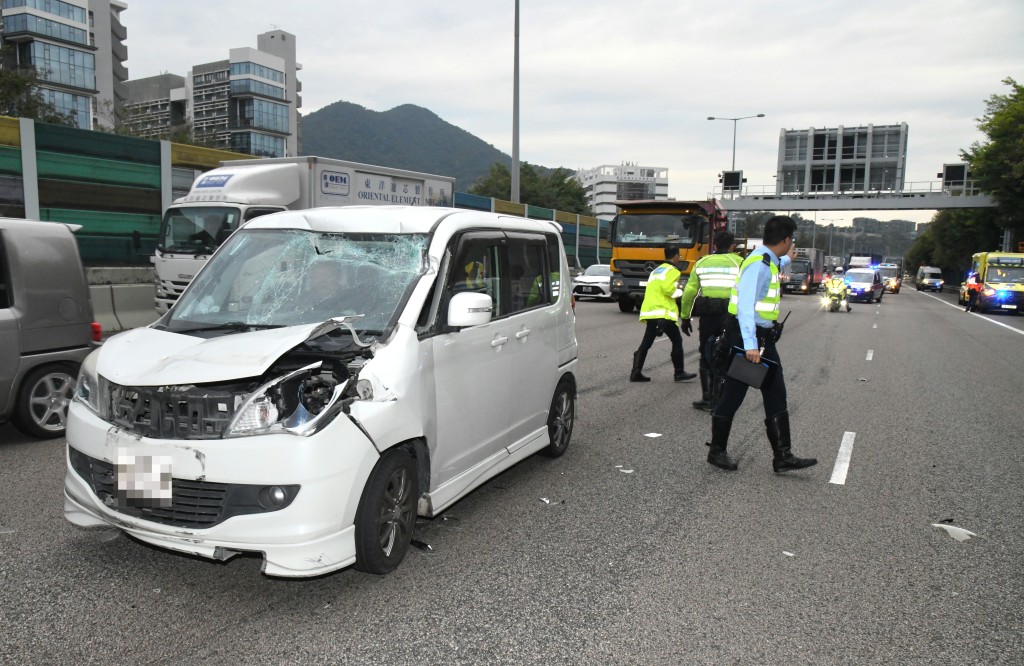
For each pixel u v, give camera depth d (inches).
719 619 136.4
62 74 2972.4
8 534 167.9
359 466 135.3
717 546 172.2
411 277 164.1
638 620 135.2
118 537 158.2
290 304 165.6
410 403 148.3
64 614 131.8
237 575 149.8
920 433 294.7
